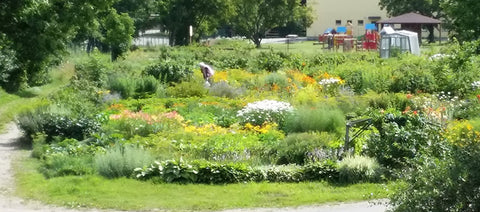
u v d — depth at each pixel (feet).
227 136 56.90
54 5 101.96
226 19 250.16
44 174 48.70
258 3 258.57
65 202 41.60
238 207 40.68
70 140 56.24
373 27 274.57
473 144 28.60
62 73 112.27
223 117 68.13
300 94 82.02
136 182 46.01
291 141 53.57
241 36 283.38
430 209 26.53
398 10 275.18
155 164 47.67
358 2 318.65
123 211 39.93
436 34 304.09
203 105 74.90
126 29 162.91
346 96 81.41
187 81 97.04
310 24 309.22
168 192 43.80
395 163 48.39
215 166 46.83
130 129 59.93
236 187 45.14
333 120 61.52
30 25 99.09
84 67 98.48
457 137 46.78
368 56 137.80
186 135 56.59
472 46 94.73
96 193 43.47
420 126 53.83
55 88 102.89
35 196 43.11
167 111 72.84
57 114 61.62
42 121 60.23
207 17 244.42
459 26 111.45
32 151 56.08
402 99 74.59
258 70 116.67
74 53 140.56
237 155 51.55
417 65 107.55
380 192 40.34
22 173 49.03
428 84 88.94
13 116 74.59
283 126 64.34
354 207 40.11
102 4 106.32
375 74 94.63
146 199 42.29
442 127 52.34
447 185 26.48
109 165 47.98
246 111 66.44
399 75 92.32
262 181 46.85
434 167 28.22
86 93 79.00
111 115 68.28
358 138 53.36
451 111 68.03
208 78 98.84
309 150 51.80
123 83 89.61
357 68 102.01
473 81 87.51
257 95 85.76
